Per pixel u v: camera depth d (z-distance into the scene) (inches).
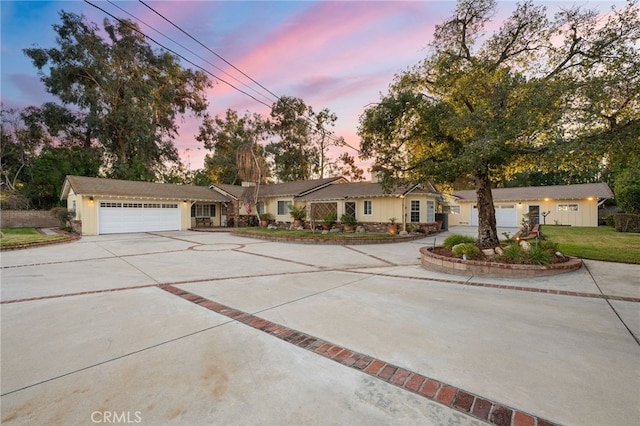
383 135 327.6
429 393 89.5
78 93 979.3
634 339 126.3
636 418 77.4
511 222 921.5
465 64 312.8
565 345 120.6
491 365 105.1
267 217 834.8
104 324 144.1
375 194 655.8
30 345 121.3
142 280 237.6
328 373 100.6
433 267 282.4
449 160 300.5
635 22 219.0
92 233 645.9
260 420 77.8
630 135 216.4
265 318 152.1
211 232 737.0
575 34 255.6
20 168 991.0
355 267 300.4
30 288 212.4
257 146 1167.0
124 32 1018.7
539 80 250.1
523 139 259.1
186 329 137.9
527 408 82.2
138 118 1003.3
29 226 788.0
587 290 201.3
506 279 236.5
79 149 992.2
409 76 334.6
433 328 138.4
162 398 86.9
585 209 809.5
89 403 84.7
